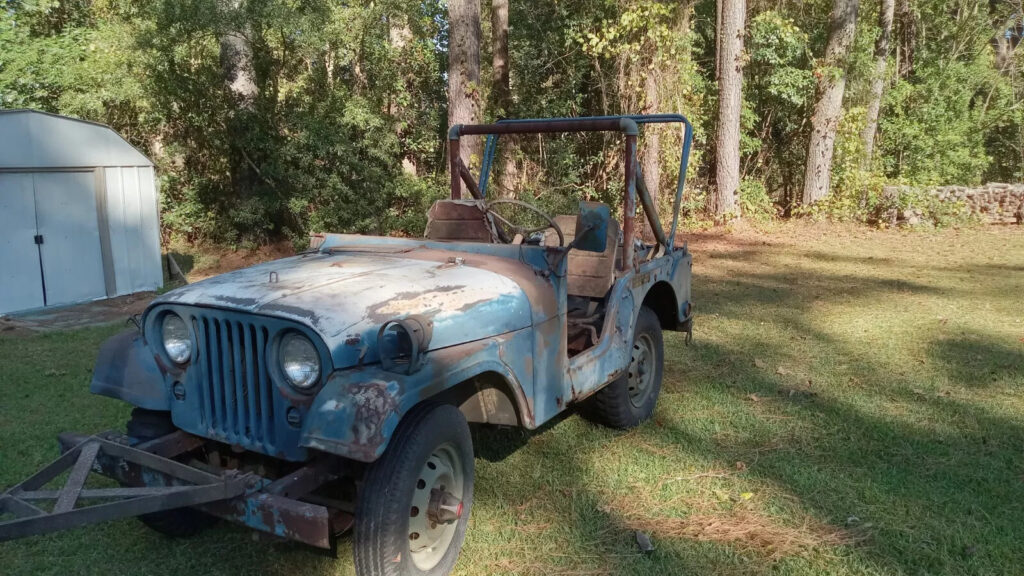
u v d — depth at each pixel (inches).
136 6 520.4
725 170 646.5
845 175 666.8
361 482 111.3
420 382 106.0
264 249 513.7
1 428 190.9
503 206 369.7
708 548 133.8
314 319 105.9
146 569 127.6
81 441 116.8
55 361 258.1
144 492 100.0
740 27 626.2
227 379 113.7
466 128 179.0
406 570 108.4
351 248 156.8
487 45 740.0
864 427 191.6
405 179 531.8
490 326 124.4
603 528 141.3
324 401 102.7
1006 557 130.5
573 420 196.9
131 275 402.6
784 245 554.6
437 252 150.0
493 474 164.4
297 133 490.9
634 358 191.3
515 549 133.8
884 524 141.8
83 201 377.7
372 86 578.6
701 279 417.1
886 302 347.9
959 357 255.4
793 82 683.4
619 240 180.1
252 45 474.9
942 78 855.1
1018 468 167.2
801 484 159.0
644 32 577.6
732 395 218.2
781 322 310.7
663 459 172.1
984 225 638.5
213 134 491.5
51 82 489.4
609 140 625.9
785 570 126.7
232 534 140.2
